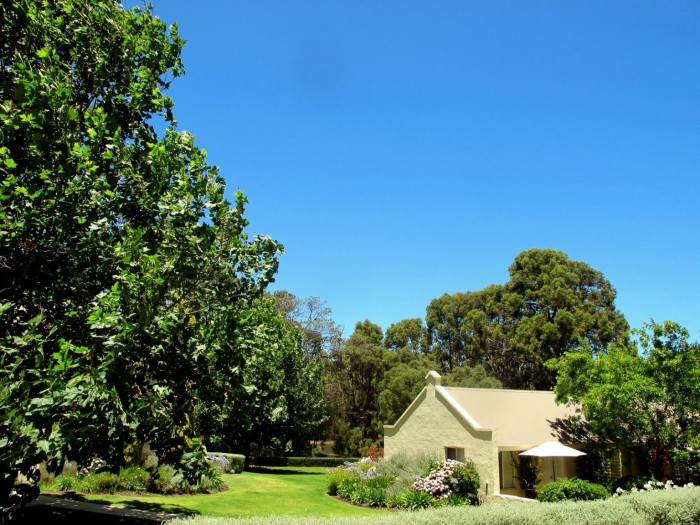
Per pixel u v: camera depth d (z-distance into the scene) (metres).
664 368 20.64
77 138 8.91
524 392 27.91
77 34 10.82
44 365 7.43
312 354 53.19
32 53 10.41
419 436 24.78
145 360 9.53
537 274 51.06
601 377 21.69
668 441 20.83
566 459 23.92
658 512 11.55
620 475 23.77
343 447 52.44
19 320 8.67
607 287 50.03
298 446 37.25
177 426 10.07
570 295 47.69
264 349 12.52
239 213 10.39
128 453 18.66
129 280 8.12
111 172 10.18
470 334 55.19
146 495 18.02
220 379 10.48
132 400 8.59
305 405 36.50
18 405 6.57
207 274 9.94
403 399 48.03
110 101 10.85
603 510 10.50
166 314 8.93
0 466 6.69
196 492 19.73
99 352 7.84
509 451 23.25
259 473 32.62
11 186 8.28
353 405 54.75
